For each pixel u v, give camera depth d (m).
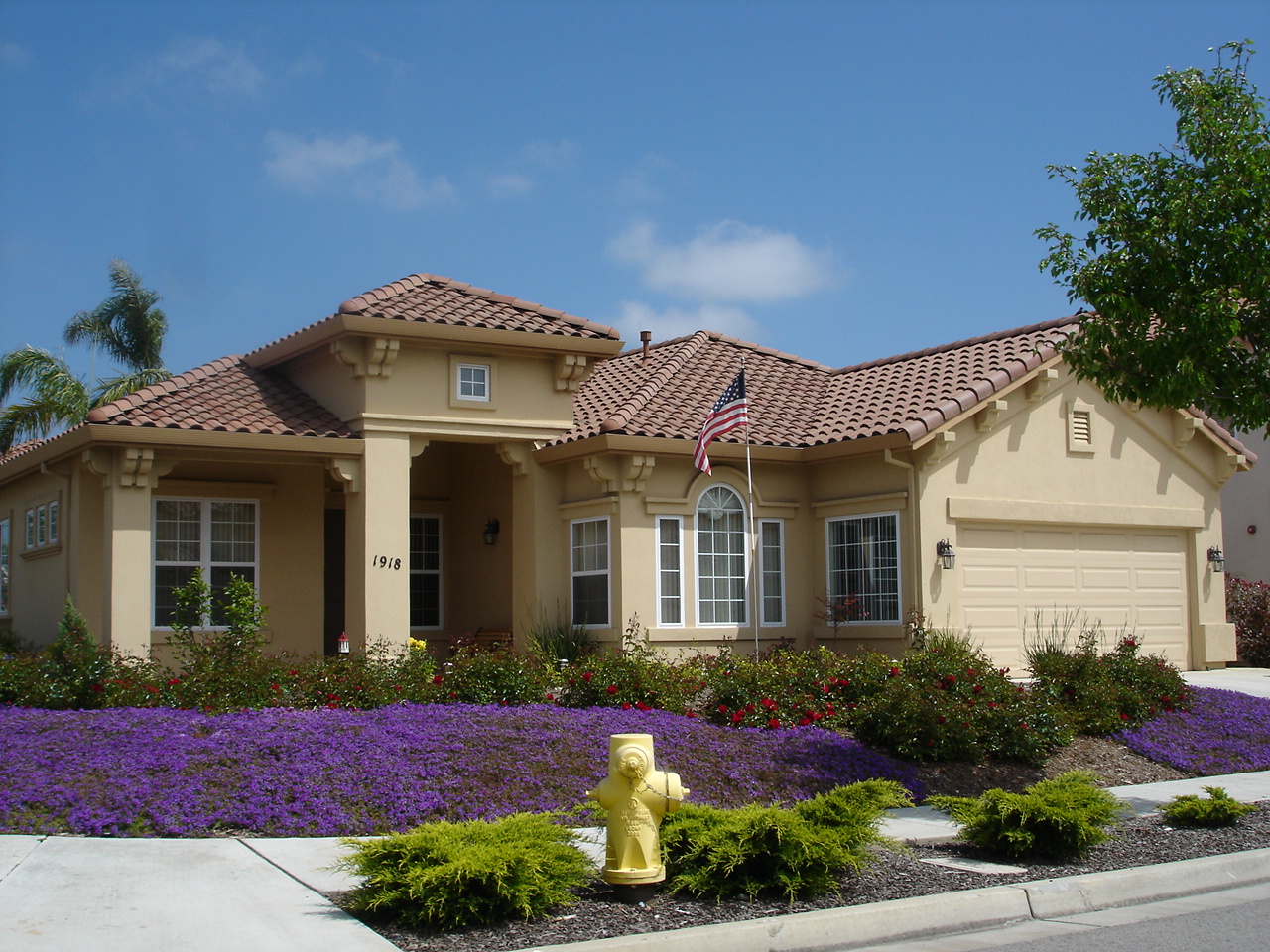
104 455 15.59
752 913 7.19
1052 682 14.48
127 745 10.51
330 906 7.13
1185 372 11.22
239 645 14.07
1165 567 20.50
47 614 18.42
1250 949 6.78
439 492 21.05
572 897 7.41
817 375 22.17
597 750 11.27
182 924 6.68
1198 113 11.73
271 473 17.58
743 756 11.67
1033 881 8.08
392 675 13.67
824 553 18.86
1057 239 12.34
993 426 18.23
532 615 18.12
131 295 34.97
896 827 10.12
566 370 18.20
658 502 17.55
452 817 9.59
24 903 7.02
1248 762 13.73
